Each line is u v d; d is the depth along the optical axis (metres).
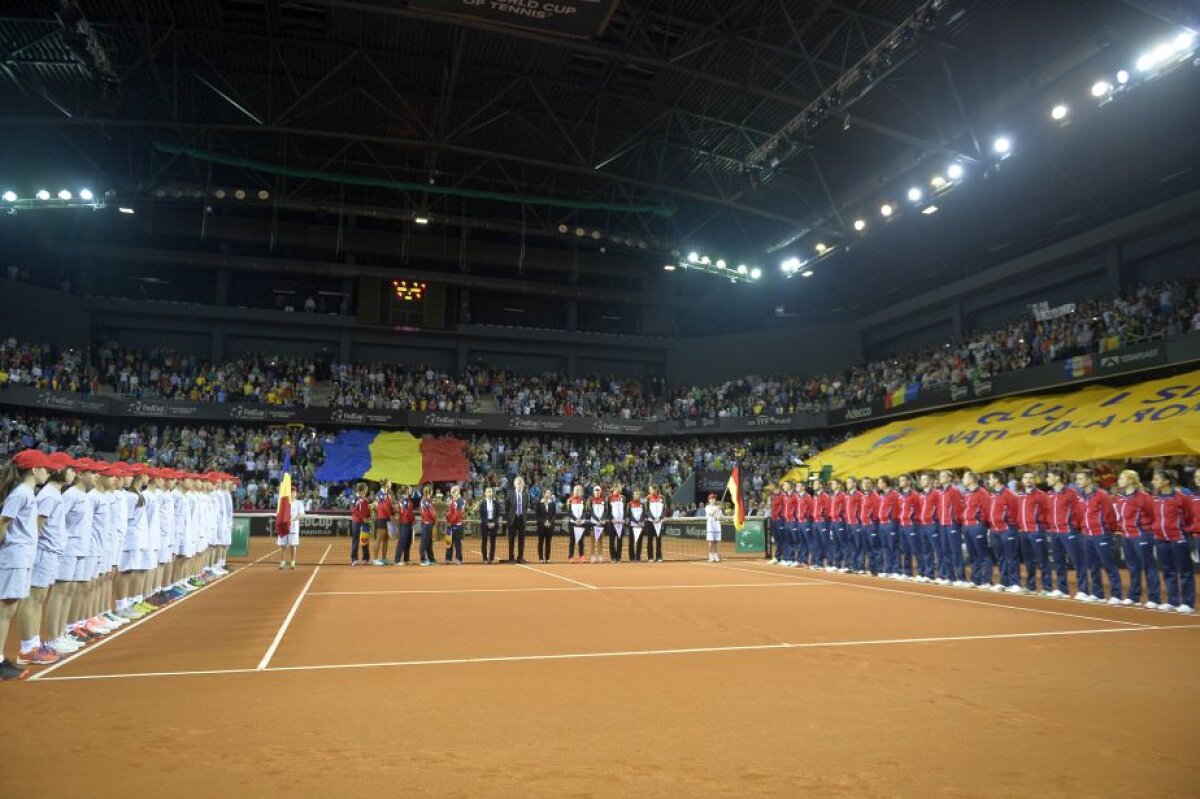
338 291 45.25
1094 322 29.50
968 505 16.97
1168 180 28.91
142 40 25.53
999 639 9.98
